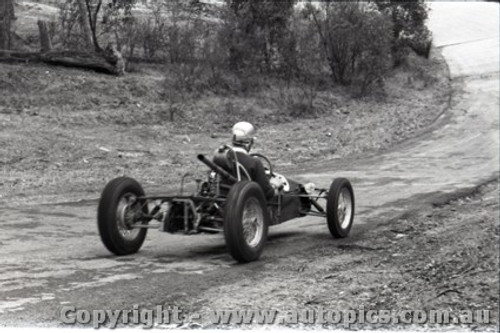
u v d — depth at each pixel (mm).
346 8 31641
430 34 46250
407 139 24594
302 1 33594
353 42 31031
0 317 5445
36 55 23188
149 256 8078
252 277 7090
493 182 16000
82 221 10703
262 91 27500
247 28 28359
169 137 20766
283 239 9461
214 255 8203
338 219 9383
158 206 8156
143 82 24141
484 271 7609
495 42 50656
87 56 23812
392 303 6320
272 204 8484
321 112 27406
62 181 14773
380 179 16547
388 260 8219
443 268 7789
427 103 32156
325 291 6664
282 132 23828
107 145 18641
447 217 11500
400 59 39344
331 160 20266
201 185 8156
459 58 45688
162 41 26766
